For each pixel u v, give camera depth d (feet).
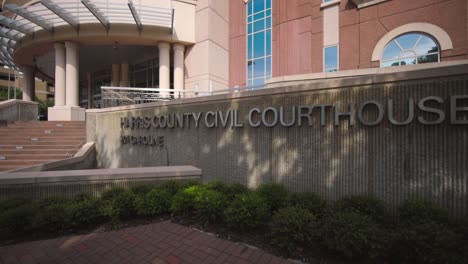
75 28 47.50
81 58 62.90
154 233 13.24
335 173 15.90
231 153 21.24
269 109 18.78
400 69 21.36
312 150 16.87
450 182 12.47
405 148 13.69
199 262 10.40
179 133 25.62
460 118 12.23
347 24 40.19
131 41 49.57
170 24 47.55
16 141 34.01
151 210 15.12
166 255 10.98
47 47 53.62
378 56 36.96
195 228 13.85
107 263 10.43
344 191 15.53
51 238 12.92
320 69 42.78
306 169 17.07
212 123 22.48
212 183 17.51
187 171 18.89
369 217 11.03
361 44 38.65
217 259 10.61
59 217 13.32
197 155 23.86
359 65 38.73
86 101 83.15
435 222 10.47
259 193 15.11
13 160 28.22
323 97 16.58
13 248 11.78
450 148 12.50
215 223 14.11
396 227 11.50
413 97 13.50
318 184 16.55
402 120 13.76
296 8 45.73
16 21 47.24
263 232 12.83
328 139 16.24
